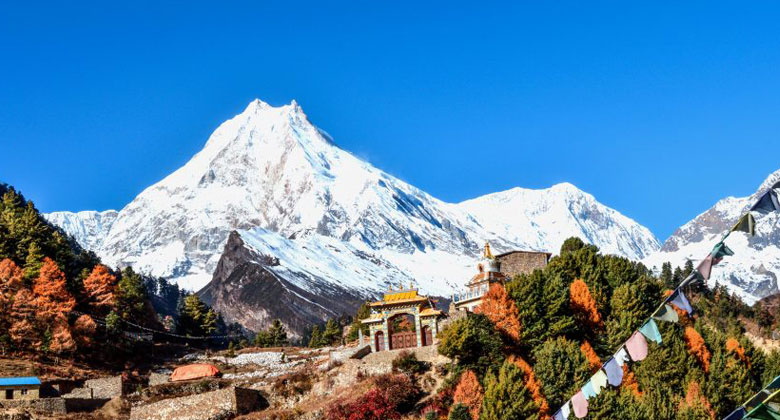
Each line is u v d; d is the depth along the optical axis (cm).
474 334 13112
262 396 14538
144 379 17362
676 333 13375
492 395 11269
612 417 10881
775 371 13250
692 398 11925
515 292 14212
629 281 15500
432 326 14725
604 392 11006
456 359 13288
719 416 12094
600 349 13800
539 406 11212
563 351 12444
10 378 15000
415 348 14188
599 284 15138
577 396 4256
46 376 16538
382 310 15062
